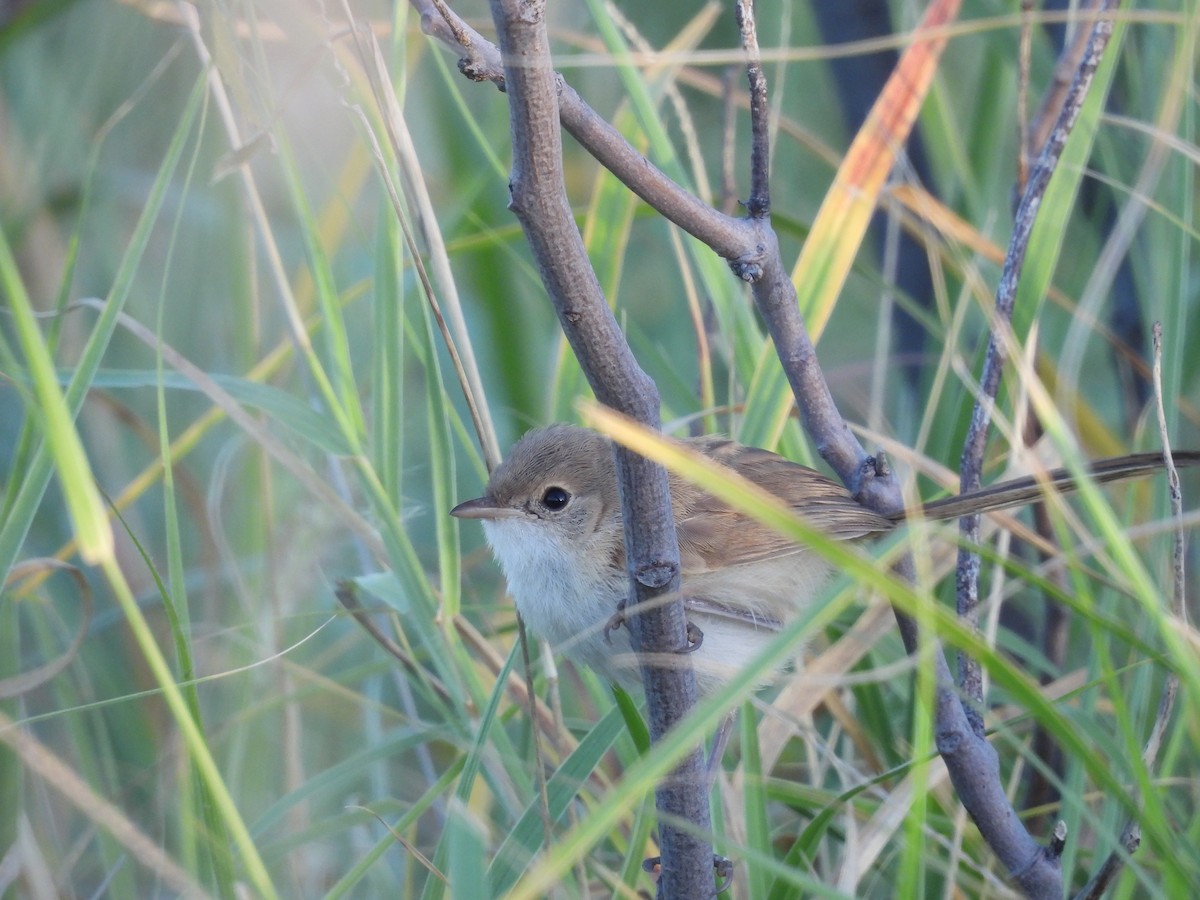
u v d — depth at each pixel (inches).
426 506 453.4
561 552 321.4
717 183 525.0
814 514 303.1
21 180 436.5
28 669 383.6
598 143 207.6
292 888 318.3
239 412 309.4
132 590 399.2
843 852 293.3
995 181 417.4
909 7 414.9
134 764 357.1
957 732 246.1
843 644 311.7
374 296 319.0
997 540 364.2
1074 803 248.8
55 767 229.8
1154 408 312.0
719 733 301.4
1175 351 297.4
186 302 464.8
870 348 527.2
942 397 378.0
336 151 410.9
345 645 396.5
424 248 357.7
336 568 415.8
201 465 450.6
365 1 374.9
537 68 173.5
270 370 375.6
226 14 286.4
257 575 362.6
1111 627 207.8
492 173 397.7
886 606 310.3
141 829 315.6
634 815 310.7
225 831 246.1
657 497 207.3
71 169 461.7
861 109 438.6
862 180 322.3
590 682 338.0
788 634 173.3
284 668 340.2
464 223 418.9
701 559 320.2
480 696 301.9
